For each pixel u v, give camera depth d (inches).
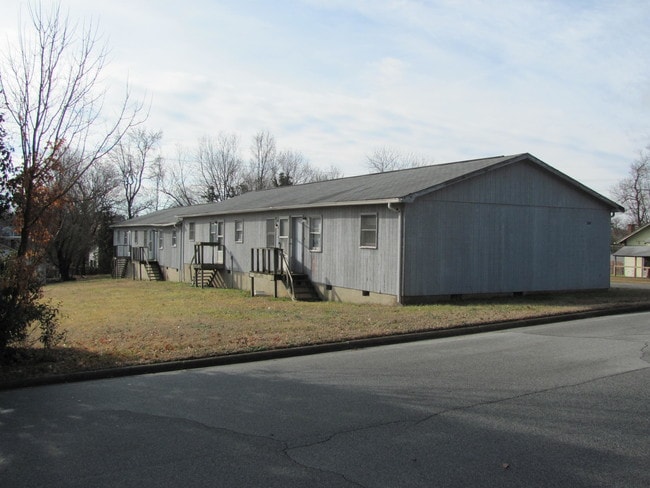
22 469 182.4
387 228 673.6
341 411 243.0
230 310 647.8
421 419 229.5
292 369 339.6
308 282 832.9
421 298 661.3
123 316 612.7
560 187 773.9
